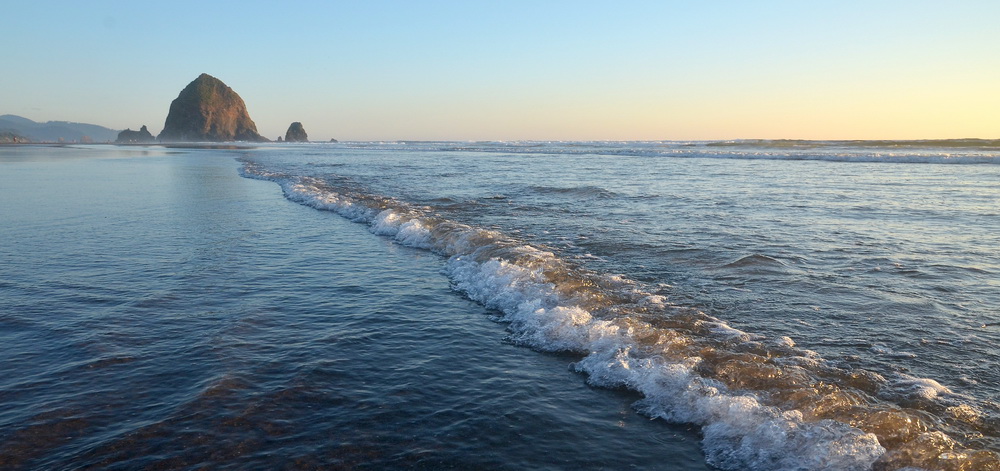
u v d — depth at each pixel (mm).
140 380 4641
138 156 49344
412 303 6934
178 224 12484
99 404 4223
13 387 4488
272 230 11852
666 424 4070
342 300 7023
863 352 5121
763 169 27797
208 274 8188
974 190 17688
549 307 6414
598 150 56156
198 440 3750
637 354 5059
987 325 5828
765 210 13898
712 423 3994
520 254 8508
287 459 3561
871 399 4176
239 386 4551
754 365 4605
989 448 3541
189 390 4469
